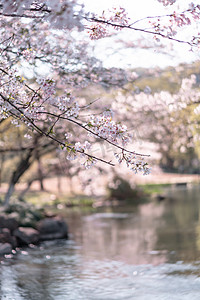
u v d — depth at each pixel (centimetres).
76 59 843
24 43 735
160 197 3209
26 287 914
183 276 969
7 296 848
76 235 1650
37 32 752
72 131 1136
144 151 1911
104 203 2977
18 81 538
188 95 1144
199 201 2933
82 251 1326
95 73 880
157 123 1418
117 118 1327
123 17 530
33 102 528
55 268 1094
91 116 533
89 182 2381
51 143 1301
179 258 1161
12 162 2506
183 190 4141
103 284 934
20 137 1670
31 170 2702
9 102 514
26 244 1419
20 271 1058
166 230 1691
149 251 1287
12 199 1916
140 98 1203
